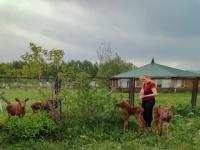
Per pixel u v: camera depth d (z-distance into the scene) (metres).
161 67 39.28
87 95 11.31
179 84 39.91
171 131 11.15
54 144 9.35
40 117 10.05
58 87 11.20
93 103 11.31
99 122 11.26
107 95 11.62
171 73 37.72
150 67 39.22
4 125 9.98
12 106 10.52
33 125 9.70
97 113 11.34
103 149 9.14
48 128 9.88
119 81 24.89
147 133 10.73
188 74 40.25
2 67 11.35
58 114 10.70
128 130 10.91
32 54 10.99
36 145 9.12
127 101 12.26
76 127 10.55
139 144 9.69
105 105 11.46
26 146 9.13
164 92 38.62
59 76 11.20
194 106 15.34
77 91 11.37
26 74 11.06
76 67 11.95
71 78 11.41
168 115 9.99
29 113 11.40
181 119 13.27
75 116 11.16
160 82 38.75
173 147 9.46
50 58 11.15
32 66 11.03
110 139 10.14
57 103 10.84
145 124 11.16
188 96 26.94
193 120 13.33
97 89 11.84
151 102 11.20
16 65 11.88
